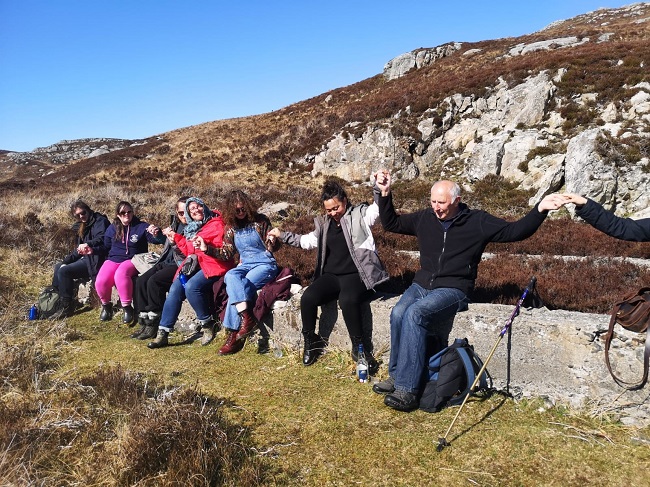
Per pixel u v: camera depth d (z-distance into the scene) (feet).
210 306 19.84
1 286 26.76
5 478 9.75
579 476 10.28
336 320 16.97
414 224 14.92
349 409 13.44
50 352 18.92
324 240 16.52
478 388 13.61
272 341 18.24
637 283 20.13
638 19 150.10
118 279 22.22
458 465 10.81
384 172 14.80
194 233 19.89
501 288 18.20
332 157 86.22
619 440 11.40
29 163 168.55
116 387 14.14
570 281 20.01
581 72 69.87
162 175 98.32
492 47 118.21
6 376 15.65
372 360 15.76
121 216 23.18
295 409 13.58
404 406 13.03
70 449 11.35
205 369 16.70
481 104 78.54
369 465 10.94
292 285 19.20
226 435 11.70
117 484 10.08
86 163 122.93
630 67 67.31
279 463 11.10
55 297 23.91
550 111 66.80
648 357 11.09
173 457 10.41
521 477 10.34
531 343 13.21
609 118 60.29
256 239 18.75
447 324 14.26
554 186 53.62
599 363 12.42
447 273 13.89
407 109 85.46
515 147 62.03
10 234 37.65
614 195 46.85
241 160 100.73
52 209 51.06
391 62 131.23
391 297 16.53
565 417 12.44
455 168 72.43
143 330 20.56
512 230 12.91
